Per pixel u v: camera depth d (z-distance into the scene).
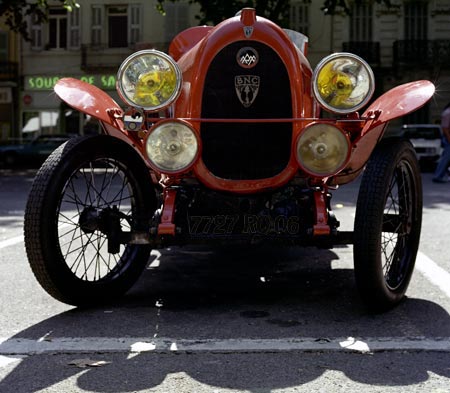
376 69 30.14
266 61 3.92
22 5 23.22
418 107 3.82
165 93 3.83
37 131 31.72
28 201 3.67
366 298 3.74
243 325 3.53
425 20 30.05
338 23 29.89
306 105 4.04
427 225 7.54
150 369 2.87
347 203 9.98
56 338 3.30
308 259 5.52
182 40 4.82
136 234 3.85
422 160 22.08
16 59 31.64
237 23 3.94
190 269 5.11
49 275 3.69
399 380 2.72
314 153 3.65
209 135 3.91
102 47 31.12
